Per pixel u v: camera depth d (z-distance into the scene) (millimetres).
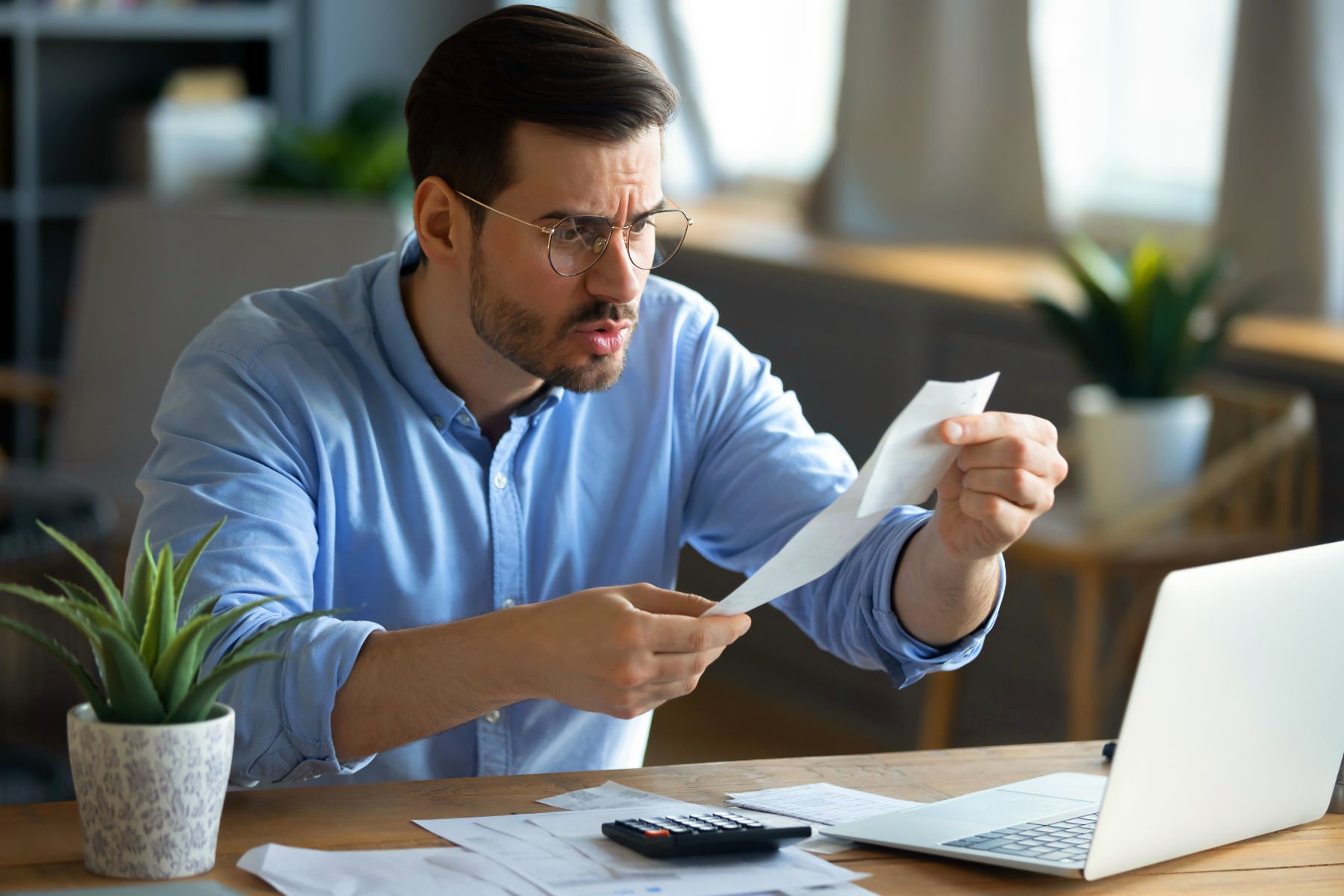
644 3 5766
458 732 1841
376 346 1831
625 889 1266
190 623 1273
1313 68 3596
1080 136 4637
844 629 1823
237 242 3959
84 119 5445
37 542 2953
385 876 1276
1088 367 3488
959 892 1323
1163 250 3547
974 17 4660
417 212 1758
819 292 4723
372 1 5789
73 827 1399
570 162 1633
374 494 1808
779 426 2025
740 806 1531
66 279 5461
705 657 1396
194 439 1703
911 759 1721
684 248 5078
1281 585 1402
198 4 5426
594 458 1949
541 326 1688
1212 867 1418
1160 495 3338
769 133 5844
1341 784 1574
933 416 1408
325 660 1471
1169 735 1334
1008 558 3338
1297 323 3682
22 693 3143
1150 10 4535
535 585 1909
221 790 1304
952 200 4801
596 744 1919
